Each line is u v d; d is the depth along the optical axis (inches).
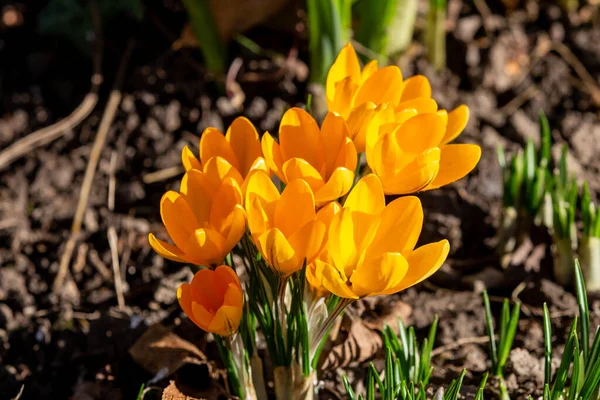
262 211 22.0
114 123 32.6
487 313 25.4
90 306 28.6
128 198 30.5
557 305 27.5
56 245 29.7
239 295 22.1
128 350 26.7
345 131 22.7
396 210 22.2
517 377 26.0
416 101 23.4
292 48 34.0
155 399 26.0
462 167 23.1
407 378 24.9
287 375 24.0
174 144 31.9
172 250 22.7
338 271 22.2
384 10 31.9
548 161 28.9
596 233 27.2
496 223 29.5
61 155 32.0
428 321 27.4
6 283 28.8
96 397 26.1
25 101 33.9
